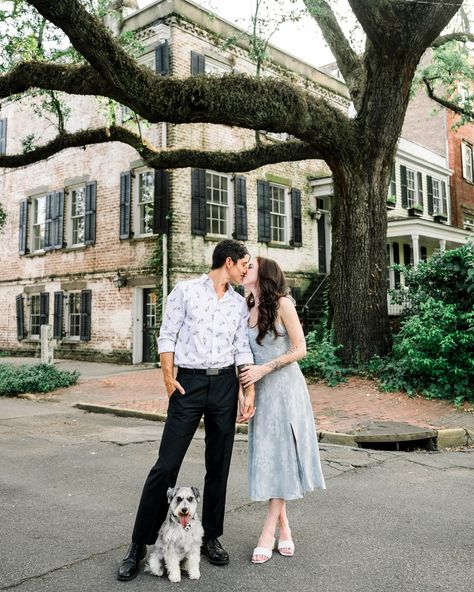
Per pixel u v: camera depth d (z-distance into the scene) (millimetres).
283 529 3256
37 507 4078
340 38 11828
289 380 3297
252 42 10469
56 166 18469
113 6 16453
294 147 10570
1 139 20422
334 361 9812
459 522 3740
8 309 20031
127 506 4105
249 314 3350
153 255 15117
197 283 3180
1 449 6082
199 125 15391
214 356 3088
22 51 9938
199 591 2734
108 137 10484
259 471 3195
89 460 5566
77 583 2818
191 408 3051
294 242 18438
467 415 7574
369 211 10461
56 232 18125
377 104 10055
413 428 6684
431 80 15297
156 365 14750
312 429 3371
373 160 10344
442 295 9539
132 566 2896
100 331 16484
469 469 5324
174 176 14781
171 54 14891
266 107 8070
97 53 6738
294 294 18281
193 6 15391
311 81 19234
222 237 16016
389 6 8828
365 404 8180
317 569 2996
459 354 8594
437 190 24422
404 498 4297
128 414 8312
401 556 3164
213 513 3133
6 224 20312
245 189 16672
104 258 16562
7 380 10664
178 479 4836
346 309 10453
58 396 10195
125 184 15875
